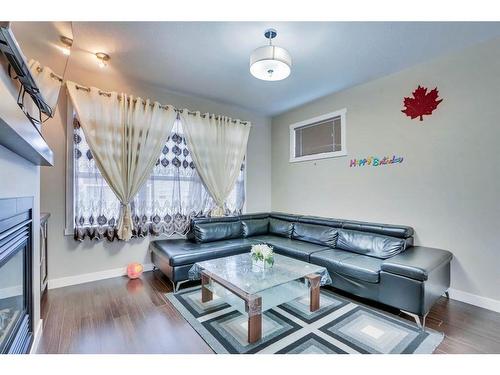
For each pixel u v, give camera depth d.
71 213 3.04
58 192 2.97
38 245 1.92
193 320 2.22
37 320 1.92
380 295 2.35
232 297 2.25
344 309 2.43
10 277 1.42
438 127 2.81
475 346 1.86
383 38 2.46
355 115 3.61
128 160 3.26
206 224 3.72
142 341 1.92
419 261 2.32
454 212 2.69
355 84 3.54
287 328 2.09
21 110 1.09
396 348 1.83
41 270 2.52
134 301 2.60
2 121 0.84
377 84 3.36
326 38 2.46
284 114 4.80
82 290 2.87
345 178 3.75
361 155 3.54
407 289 2.16
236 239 3.87
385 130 3.28
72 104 3.00
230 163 4.28
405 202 3.08
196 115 3.90
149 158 3.43
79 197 3.05
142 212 3.45
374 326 2.12
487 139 2.48
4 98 0.88
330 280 2.60
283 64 2.34
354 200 3.63
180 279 2.89
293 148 4.62
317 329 2.08
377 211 3.36
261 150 4.95
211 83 3.49
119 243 3.38
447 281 2.60
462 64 2.64
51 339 1.93
